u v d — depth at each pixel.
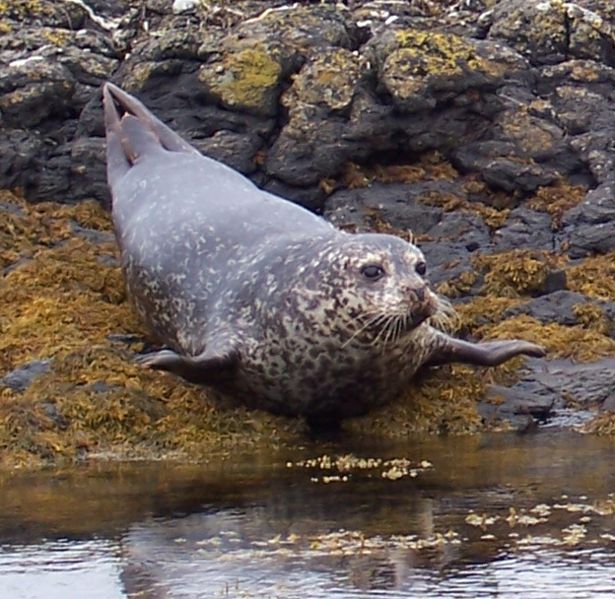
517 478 28.58
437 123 46.22
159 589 22.38
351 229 43.81
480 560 23.09
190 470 30.47
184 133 46.84
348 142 45.81
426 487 28.11
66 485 29.47
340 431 33.88
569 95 47.12
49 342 36.50
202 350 34.97
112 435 32.91
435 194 44.94
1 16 50.44
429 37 46.44
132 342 37.41
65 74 47.72
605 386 35.03
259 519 26.17
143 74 47.38
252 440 33.09
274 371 33.38
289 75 47.06
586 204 43.53
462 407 34.25
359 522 25.66
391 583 22.11
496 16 49.19
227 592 22.03
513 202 45.47
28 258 42.03
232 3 51.94
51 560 24.11
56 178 46.81
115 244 43.31
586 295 39.41
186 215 37.97
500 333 37.25
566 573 22.28
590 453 30.69
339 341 32.66
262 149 46.59
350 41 48.69
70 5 51.16
